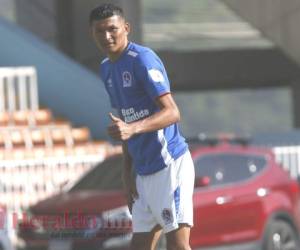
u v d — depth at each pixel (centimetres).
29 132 6775
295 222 4753
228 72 11456
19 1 10744
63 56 7769
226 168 4578
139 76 2166
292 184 4794
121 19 2180
